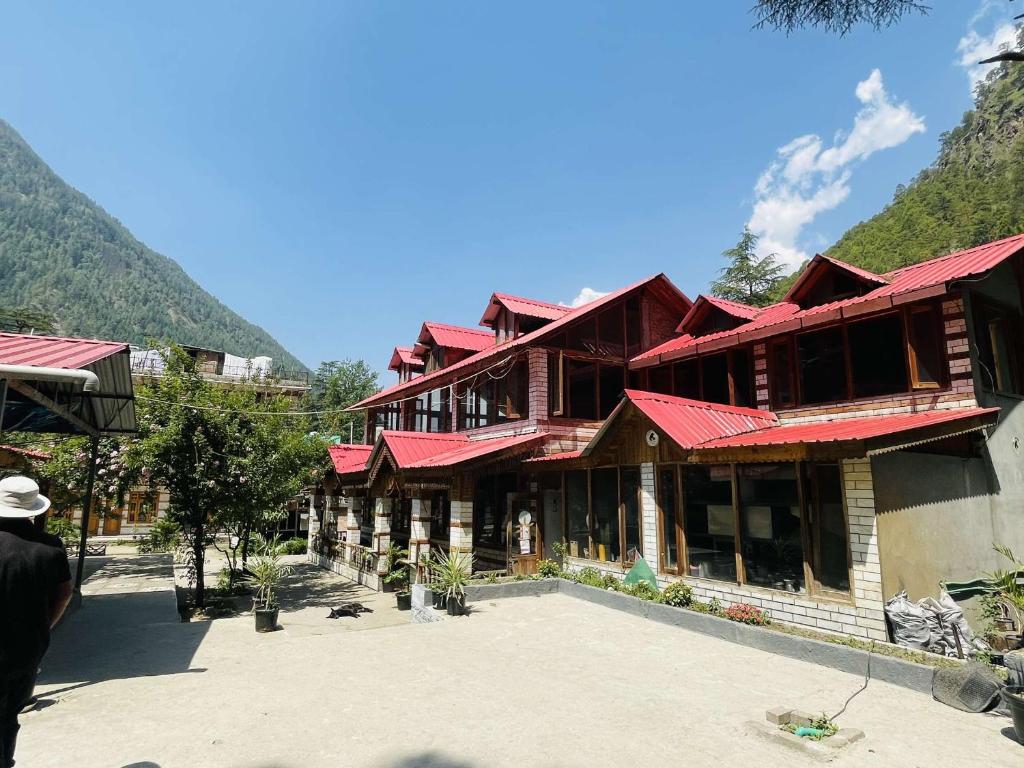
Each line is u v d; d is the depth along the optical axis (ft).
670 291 62.54
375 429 90.79
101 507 65.26
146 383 50.78
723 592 34.04
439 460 48.67
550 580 42.75
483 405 63.41
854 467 28.19
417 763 16.15
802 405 41.73
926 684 22.17
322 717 19.40
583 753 16.90
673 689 22.48
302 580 64.28
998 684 19.48
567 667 25.22
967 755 17.07
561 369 55.01
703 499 36.35
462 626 32.71
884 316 37.40
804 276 42.93
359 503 72.38
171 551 89.61
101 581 60.23
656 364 52.65
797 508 31.04
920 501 29.96
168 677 24.04
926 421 29.96
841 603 28.14
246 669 24.93
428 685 22.77
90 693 21.89
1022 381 38.50
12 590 11.44
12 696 11.50
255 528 63.93
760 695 21.89
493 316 66.90
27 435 60.49
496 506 56.29
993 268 33.63
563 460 45.52
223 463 49.85
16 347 23.07
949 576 30.81
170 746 17.02
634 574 39.24
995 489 34.81
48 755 16.28
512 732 18.30
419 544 48.21
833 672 24.70
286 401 59.26
